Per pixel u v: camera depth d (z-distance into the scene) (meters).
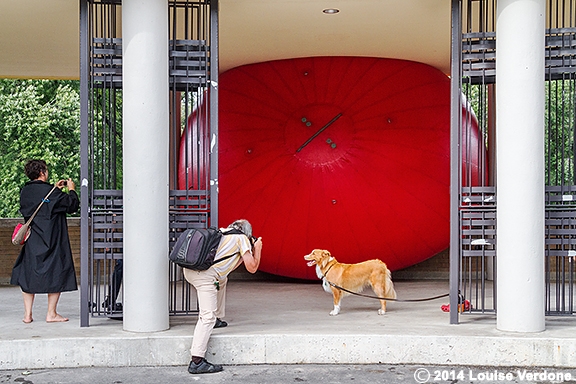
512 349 5.92
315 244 9.61
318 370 5.82
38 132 21.70
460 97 6.67
